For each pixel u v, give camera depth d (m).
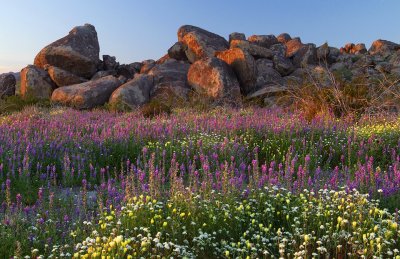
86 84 32.44
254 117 17.09
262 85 32.62
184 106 25.88
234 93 29.48
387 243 5.71
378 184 8.12
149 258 5.52
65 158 10.53
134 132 14.28
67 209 7.80
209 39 38.12
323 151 12.52
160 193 7.59
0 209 7.74
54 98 31.53
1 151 11.03
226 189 7.38
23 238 6.38
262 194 7.13
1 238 6.32
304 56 39.31
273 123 14.80
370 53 43.44
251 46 36.78
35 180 9.95
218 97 29.16
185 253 5.53
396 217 6.41
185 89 31.81
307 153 12.14
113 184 8.94
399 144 12.14
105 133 13.38
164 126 15.80
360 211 6.47
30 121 16.78
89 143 12.54
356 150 12.28
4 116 24.20
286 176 8.06
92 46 39.06
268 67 34.78
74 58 37.25
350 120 16.39
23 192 9.21
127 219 6.30
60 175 10.95
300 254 5.49
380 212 6.41
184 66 35.91
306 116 17.59
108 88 32.03
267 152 12.41
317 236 6.17
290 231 6.43
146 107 23.53
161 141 12.97
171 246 5.75
